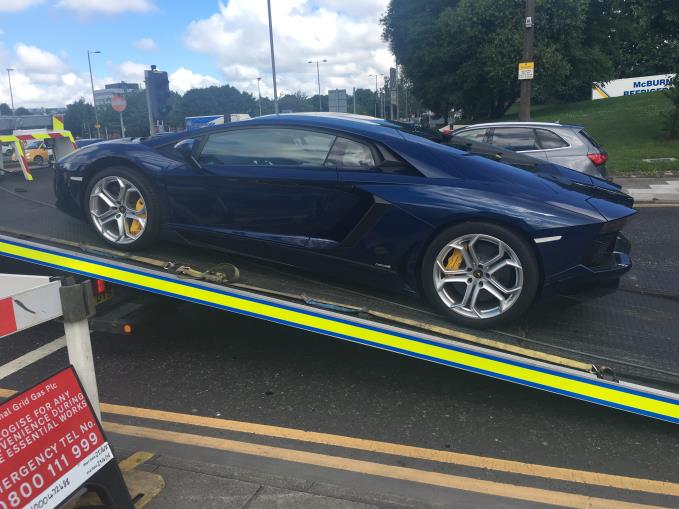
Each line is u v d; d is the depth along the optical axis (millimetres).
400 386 3730
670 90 17672
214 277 3725
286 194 3795
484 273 3430
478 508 2541
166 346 4352
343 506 2467
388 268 3635
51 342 4438
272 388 3699
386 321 3484
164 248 4469
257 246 3945
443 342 3234
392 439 3121
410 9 35531
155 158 4105
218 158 4023
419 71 34844
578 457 2969
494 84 30266
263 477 2674
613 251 3621
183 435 3146
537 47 28109
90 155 4332
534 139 8305
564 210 3346
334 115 4156
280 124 3920
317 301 3635
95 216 4297
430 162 3613
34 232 4742
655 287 5312
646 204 9820
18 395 2014
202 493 2529
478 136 8625
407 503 2543
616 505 2590
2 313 2121
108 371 3951
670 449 3055
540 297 3449
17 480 1952
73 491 2121
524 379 3160
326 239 3760
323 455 2961
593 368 3244
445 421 3312
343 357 4156
